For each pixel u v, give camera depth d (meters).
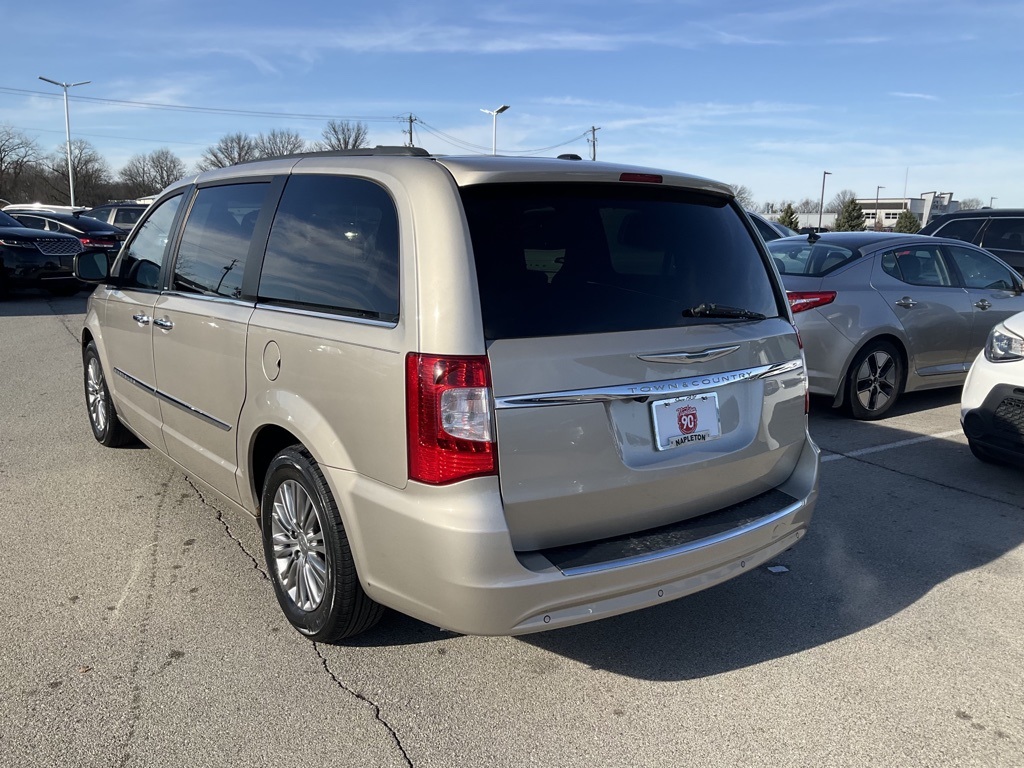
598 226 2.73
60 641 3.08
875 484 5.11
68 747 2.49
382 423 2.53
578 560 2.51
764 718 2.73
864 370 6.66
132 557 3.82
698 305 2.86
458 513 2.37
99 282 4.73
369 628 3.08
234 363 3.32
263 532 3.29
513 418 2.39
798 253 7.20
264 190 3.45
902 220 58.53
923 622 3.39
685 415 2.75
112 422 5.25
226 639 3.13
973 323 7.15
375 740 2.57
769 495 3.11
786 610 3.49
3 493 4.62
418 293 2.47
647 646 3.19
